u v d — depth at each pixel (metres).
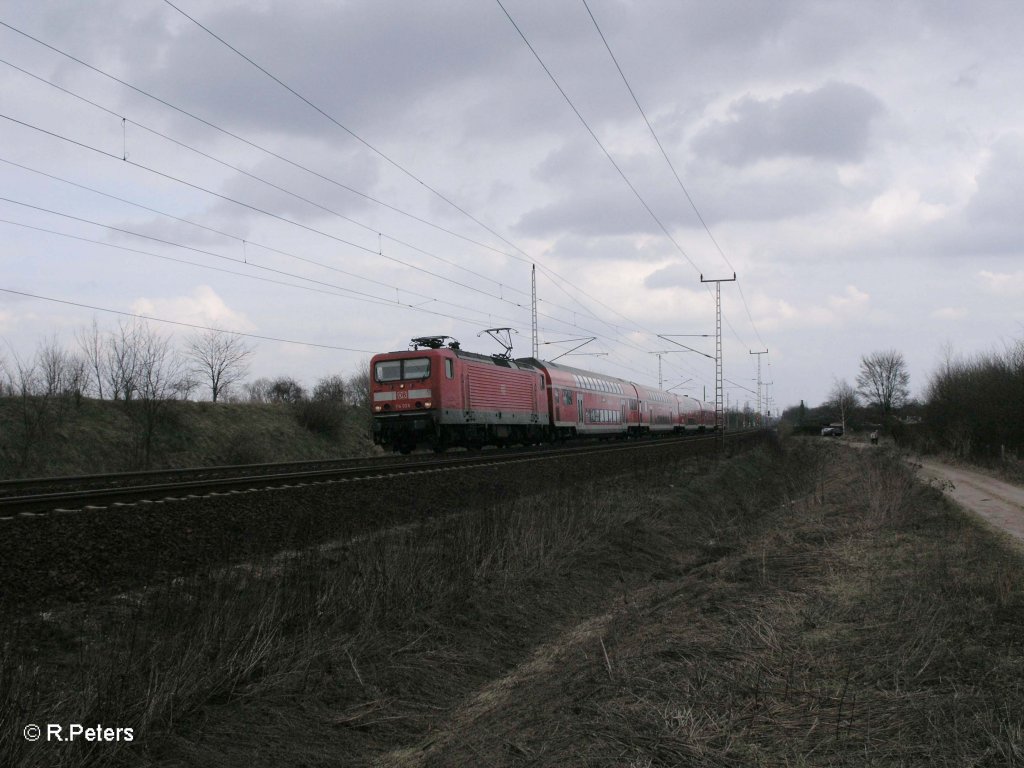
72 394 31.78
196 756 5.92
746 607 9.48
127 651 6.63
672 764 5.18
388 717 7.20
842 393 106.88
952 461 41.28
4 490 15.26
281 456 37.53
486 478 16.69
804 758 5.07
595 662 7.93
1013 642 7.04
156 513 9.20
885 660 6.80
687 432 71.88
